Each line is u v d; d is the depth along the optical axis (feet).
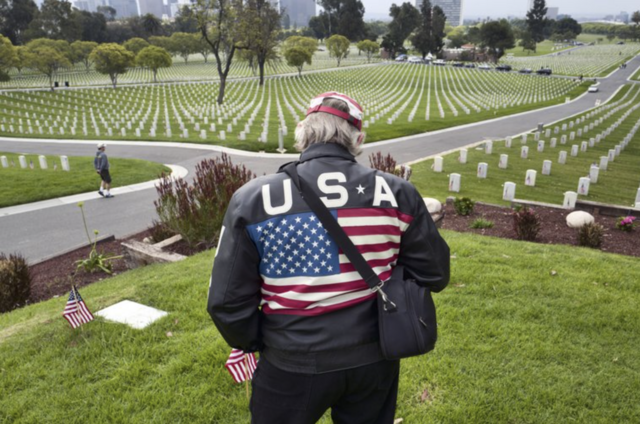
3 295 22.94
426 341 5.13
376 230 5.21
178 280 17.89
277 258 5.08
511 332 13.41
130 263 26.91
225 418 9.93
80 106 154.81
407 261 5.69
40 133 105.60
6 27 370.73
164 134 100.53
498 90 231.09
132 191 55.21
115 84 226.38
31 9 379.14
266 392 5.48
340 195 5.20
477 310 14.78
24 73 336.29
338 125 5.55
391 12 464.65
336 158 5.49
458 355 12.15
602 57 454.40
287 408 5.34
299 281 5.07
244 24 154.20
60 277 27.12
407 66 373.81
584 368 11.71
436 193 51.52
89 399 10.54
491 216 34.55
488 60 433.48
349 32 502.38
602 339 13.15
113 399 10.54
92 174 62.49
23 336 13.94
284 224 5.07
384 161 31.27
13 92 183.52
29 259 34.65
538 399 10.51
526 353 12.26
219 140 90.89
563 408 10.20
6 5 368.27
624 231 30.55
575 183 60.64
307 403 5.27
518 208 34.04
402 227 5.40
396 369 5.72
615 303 15.42
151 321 14.25
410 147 90.33
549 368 11.62
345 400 5.69
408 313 5.16
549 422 9.80
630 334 13.50
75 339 13.30
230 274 5.11
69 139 98.12
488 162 73.87
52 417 10.05
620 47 570.46
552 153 84.64
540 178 62.49
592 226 27.73
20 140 98.32
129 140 94.53
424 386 10.82
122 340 13.04
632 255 25.94
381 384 5.51
